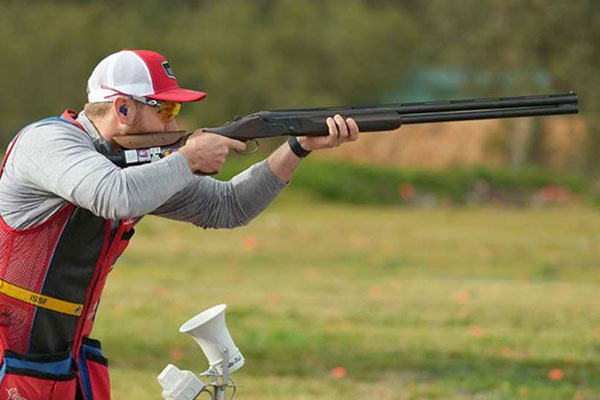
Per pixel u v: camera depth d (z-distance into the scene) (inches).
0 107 3905.0
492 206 3154.5
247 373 845.8
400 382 823.1
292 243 1876.2
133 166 412.5
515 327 1074.1
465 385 805.9
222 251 1732.3
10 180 416.5
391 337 1003.3
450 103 438.3
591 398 774.5
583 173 3565.5
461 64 3444.9
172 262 1581.0
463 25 3425.2
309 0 4618.6
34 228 420.2
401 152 3998.5
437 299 1264.8
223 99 4156.0
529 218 2613.2
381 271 1552.7
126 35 4138.8
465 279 1475.1
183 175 405.7
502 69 3380.9
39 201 417.1
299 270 1542.8
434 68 4424.2
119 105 421.1
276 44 4308.6
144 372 839.1
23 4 4116.6
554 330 1056.8
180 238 1863.9
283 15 4399.6
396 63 4466.0
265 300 1235.2
